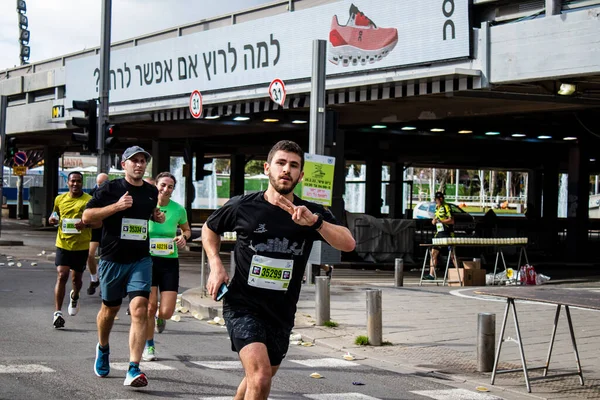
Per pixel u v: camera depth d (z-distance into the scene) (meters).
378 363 9.73
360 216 25.64
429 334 11.53
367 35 19.02
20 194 60.31
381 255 25.45
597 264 27.73
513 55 16.08
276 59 21.66
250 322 5.26
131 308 7.79
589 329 12.16
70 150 49.56
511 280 19.38
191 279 19.59
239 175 45.94
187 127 32.69
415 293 16.48
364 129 28.58
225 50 23.53
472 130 28.28
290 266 5.38
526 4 16.23
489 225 32.06
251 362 5.07
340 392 7.99
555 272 24.89
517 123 26.16
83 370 8.42
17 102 39.53
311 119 16.02
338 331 11.62
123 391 7.51
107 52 22.38
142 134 34.97
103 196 8.05
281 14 21.41
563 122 25.53
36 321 11.85
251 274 5.34
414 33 17.91
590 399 8.02
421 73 17.64
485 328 9.21
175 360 9.25
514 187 114.38
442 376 9.05
